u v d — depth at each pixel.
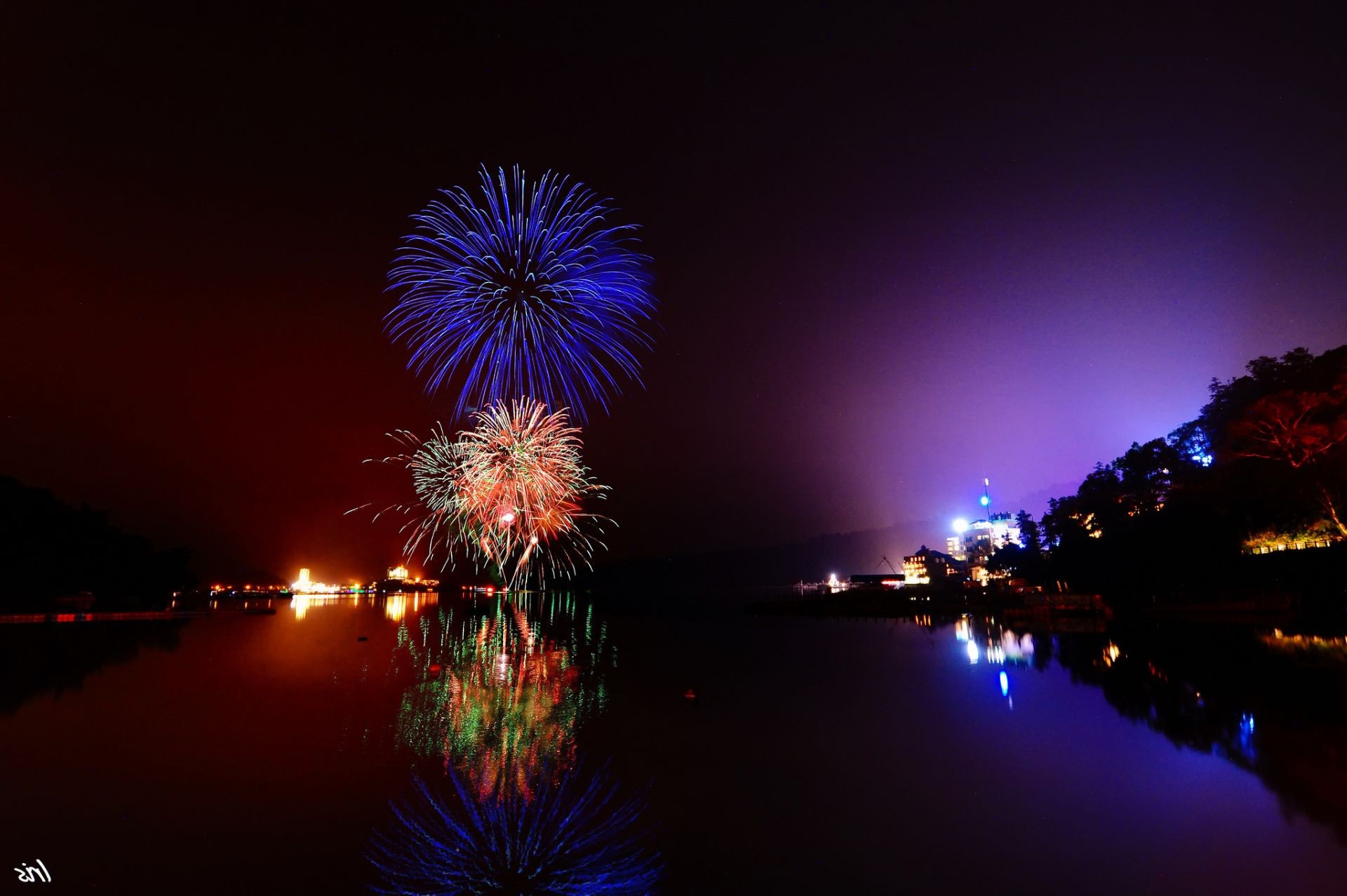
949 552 193.00
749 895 11.77
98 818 15.39
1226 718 22.95
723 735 23.12
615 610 116.25
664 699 29.92
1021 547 117.38
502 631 68.75
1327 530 62.94
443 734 23.31
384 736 23.03
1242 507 68.56
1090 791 16.48
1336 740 19.81
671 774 18.75
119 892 11.91
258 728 24.09
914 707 27.23
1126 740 20.92
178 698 29.81
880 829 14.57
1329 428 62.84
